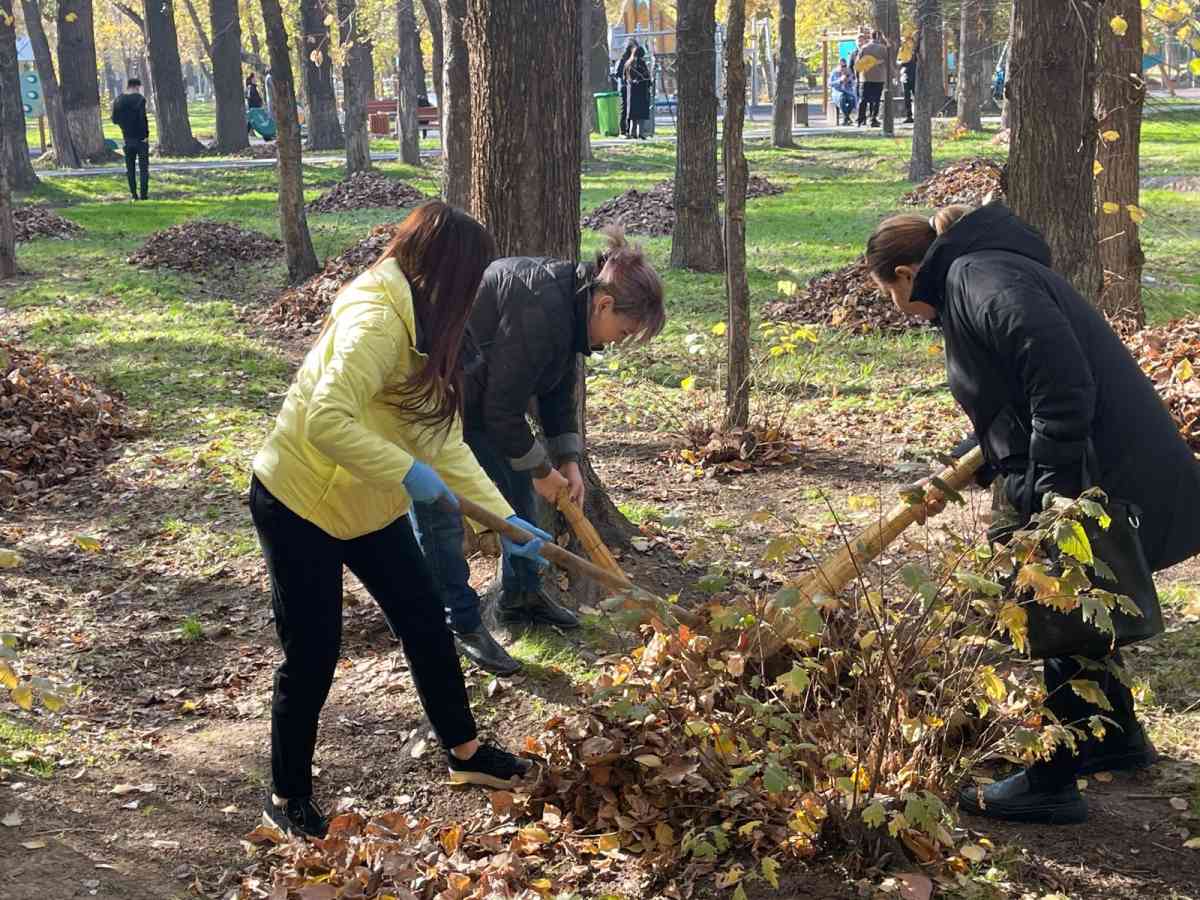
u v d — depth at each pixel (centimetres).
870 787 340
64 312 1323
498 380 405
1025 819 366
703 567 579
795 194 2250
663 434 862
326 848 357
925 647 355
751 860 347
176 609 565
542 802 384
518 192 555
